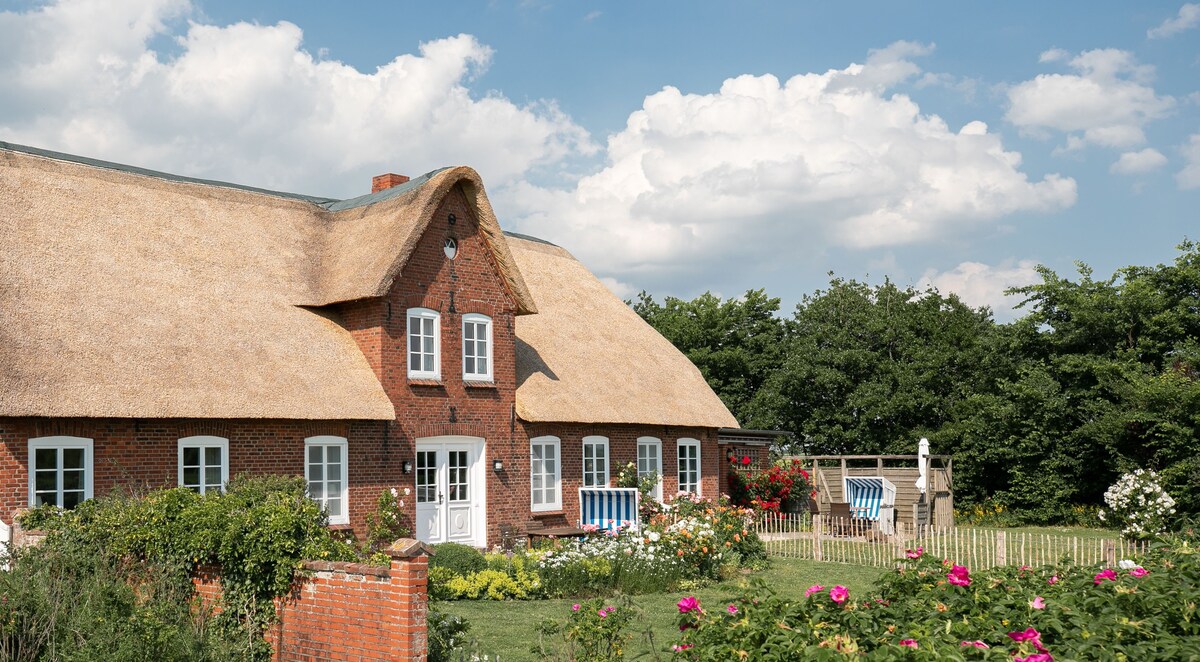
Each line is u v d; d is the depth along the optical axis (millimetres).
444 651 11781
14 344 15820
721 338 48031
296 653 11820
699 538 20297
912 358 42625
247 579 12242
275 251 22266
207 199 22359
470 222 23141
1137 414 31281
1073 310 35281
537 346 26141
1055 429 34531
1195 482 29094
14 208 18438
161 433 17219
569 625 10758
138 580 12641
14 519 14297
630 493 25047
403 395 21172
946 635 7242
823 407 43500
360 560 12594
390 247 21109
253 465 18469
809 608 8094
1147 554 11609
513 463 23531
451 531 22328
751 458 34312
